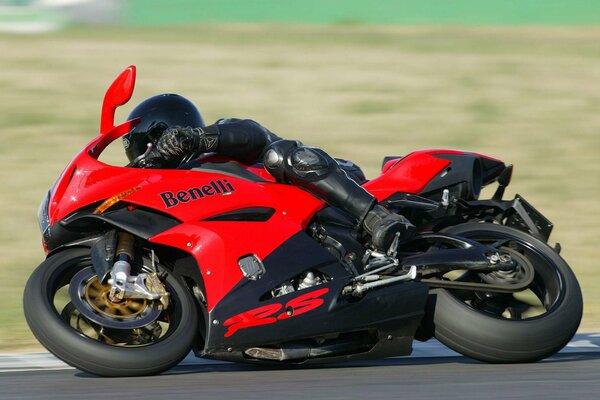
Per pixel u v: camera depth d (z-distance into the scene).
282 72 54.06
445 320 15.48
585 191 33.94
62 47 60.56
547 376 14.59
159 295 14.20
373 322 15.05
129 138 15.97
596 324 19.94
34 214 29.64
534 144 40.69
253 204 15.19
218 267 14.57
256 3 82.81
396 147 39.16
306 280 14.93
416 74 54.59
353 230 15.82
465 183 17.20
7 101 45.16
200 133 15.17
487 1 83.00
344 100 47.44
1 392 13.38
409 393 13.39
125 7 77.62
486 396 13.23
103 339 14.69
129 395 13.12
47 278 14.38
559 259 16.77
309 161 15.35
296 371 15.07
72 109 44.06
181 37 68.00
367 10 82.69
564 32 76.62
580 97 50.03
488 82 53.12
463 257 15.79
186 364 15.76
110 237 14.59
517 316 16.86
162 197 14.84
